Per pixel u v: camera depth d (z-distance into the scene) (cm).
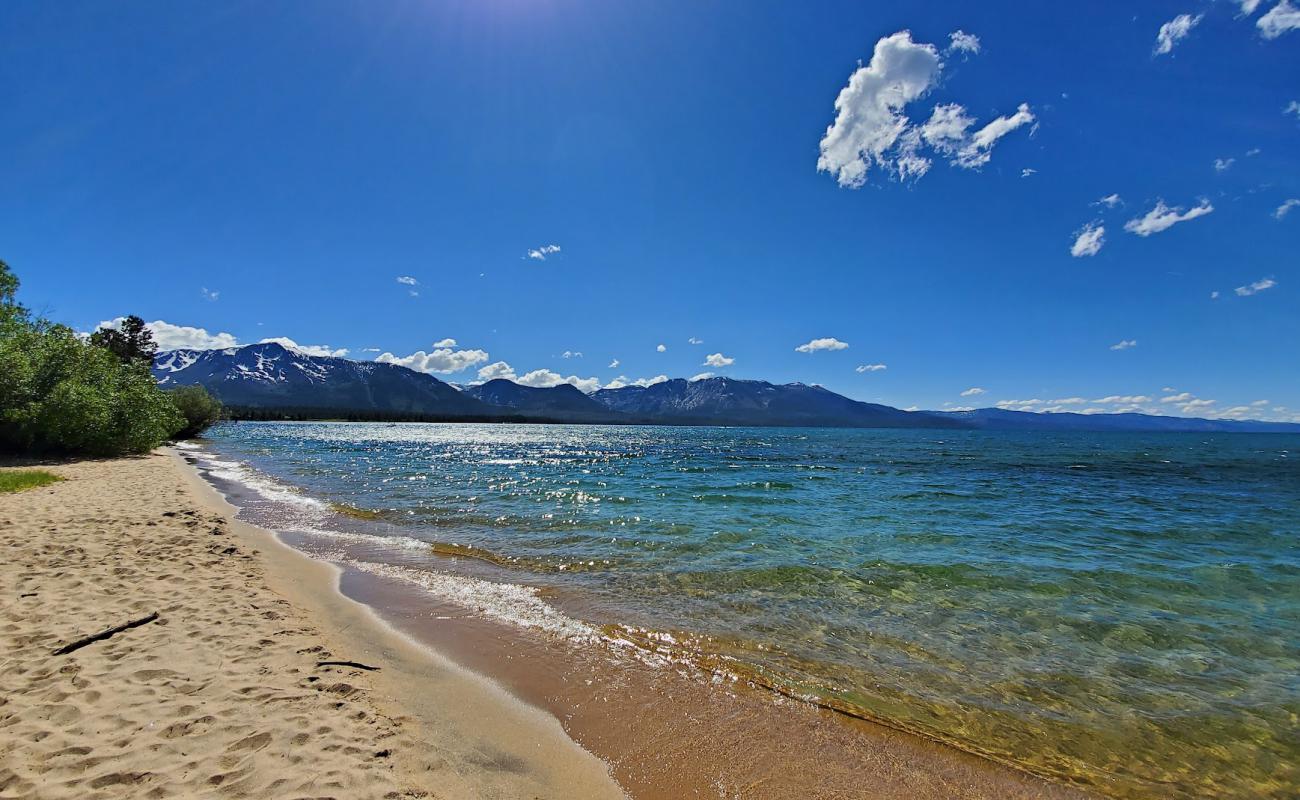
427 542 1286
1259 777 487
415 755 430
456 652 666
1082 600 962
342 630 701
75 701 451
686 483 2738
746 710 560
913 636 780
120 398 2881
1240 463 4700
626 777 442
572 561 1139
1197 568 1201
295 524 1466
